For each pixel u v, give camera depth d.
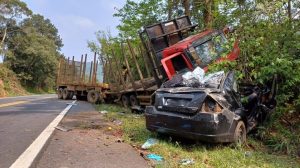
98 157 5.45
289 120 8.57
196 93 6.55
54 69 69.25
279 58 8.00
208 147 6.53
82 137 7.12
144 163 5.23
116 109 14.54
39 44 66.62
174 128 6.65
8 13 60.38
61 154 5.50
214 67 8.50
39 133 7.35
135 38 19.36
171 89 7.18
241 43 8.77
